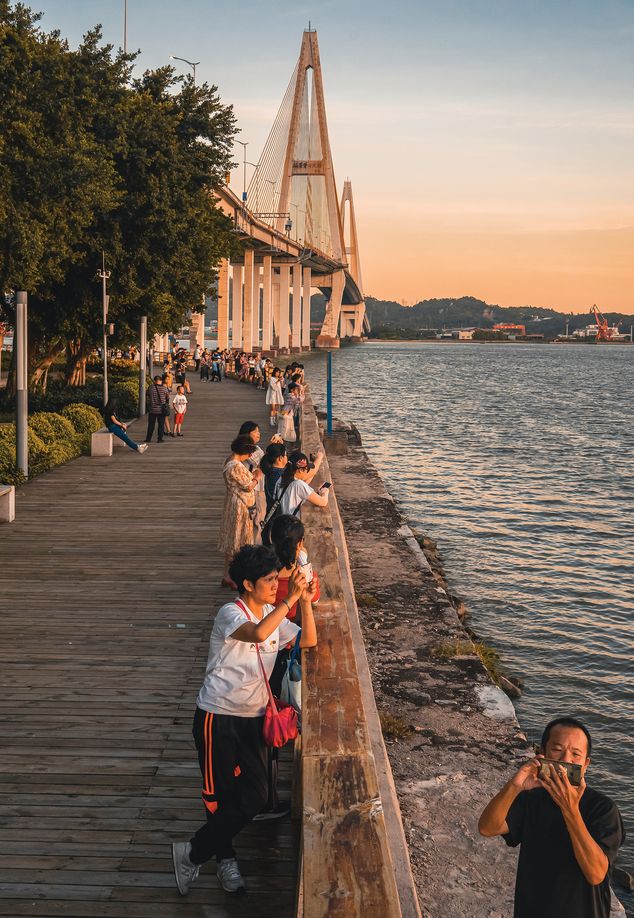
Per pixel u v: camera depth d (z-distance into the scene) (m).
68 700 6.77
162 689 7.04
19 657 7.68
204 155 33.00
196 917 4.21
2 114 22.08
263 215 100.94
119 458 20.59
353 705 4.06
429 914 5.34
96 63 27.12
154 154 29.27
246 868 4.62
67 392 34.78
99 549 11.83
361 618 10.91
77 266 30.78
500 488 29.47
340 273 181.62
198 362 68.75
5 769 5.62
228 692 4.18
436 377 112.75
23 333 16.62
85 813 5.10
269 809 5.03
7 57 21.94
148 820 5.04
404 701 8.41
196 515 14.20
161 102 32.19
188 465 19.52
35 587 9.96
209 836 4.26
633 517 24.77
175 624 8.70
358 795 3.35
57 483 17.09
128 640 8.20
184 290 37.31
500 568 18.78
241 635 4.14
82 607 9.23
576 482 31.17
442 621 10.86
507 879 5.69
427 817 6.38
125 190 29.11
